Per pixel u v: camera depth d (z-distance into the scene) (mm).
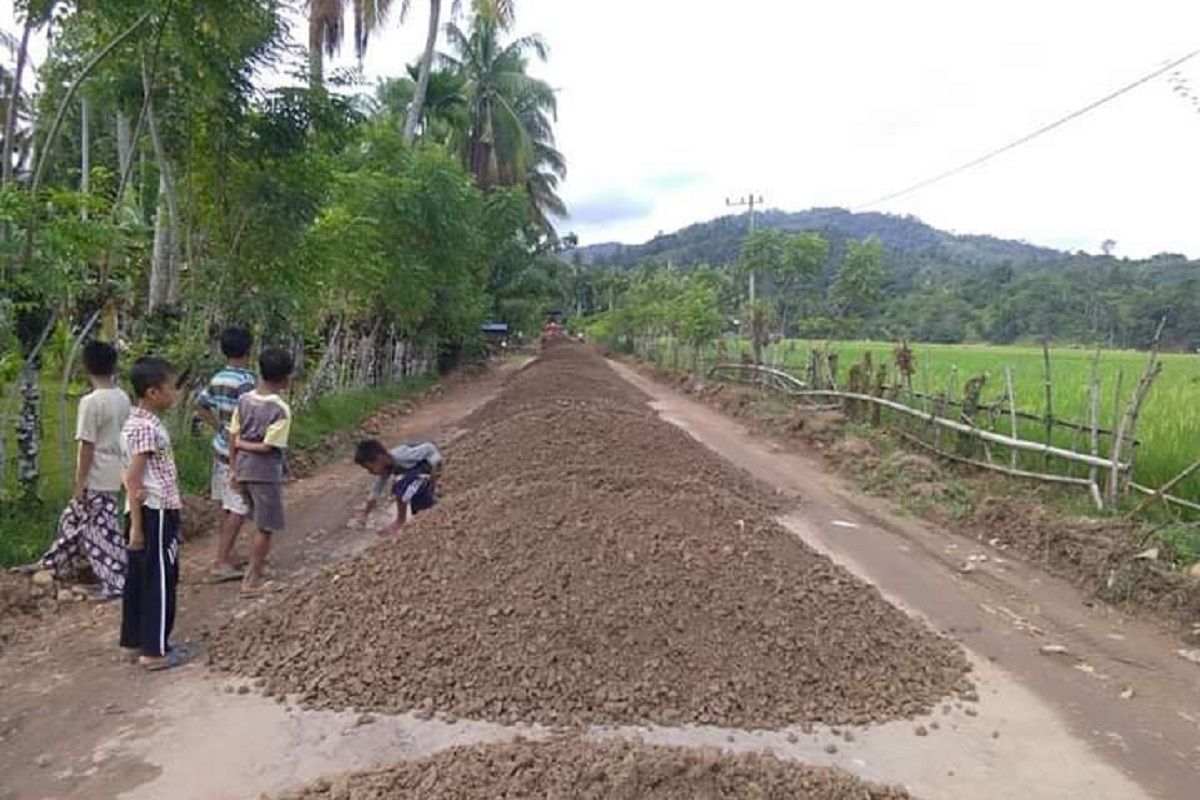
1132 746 4262
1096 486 8172
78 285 6648
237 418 5980
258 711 4324
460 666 4535
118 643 5141
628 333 42531
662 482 7457
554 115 35250
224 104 8852
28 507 6801
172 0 7328
